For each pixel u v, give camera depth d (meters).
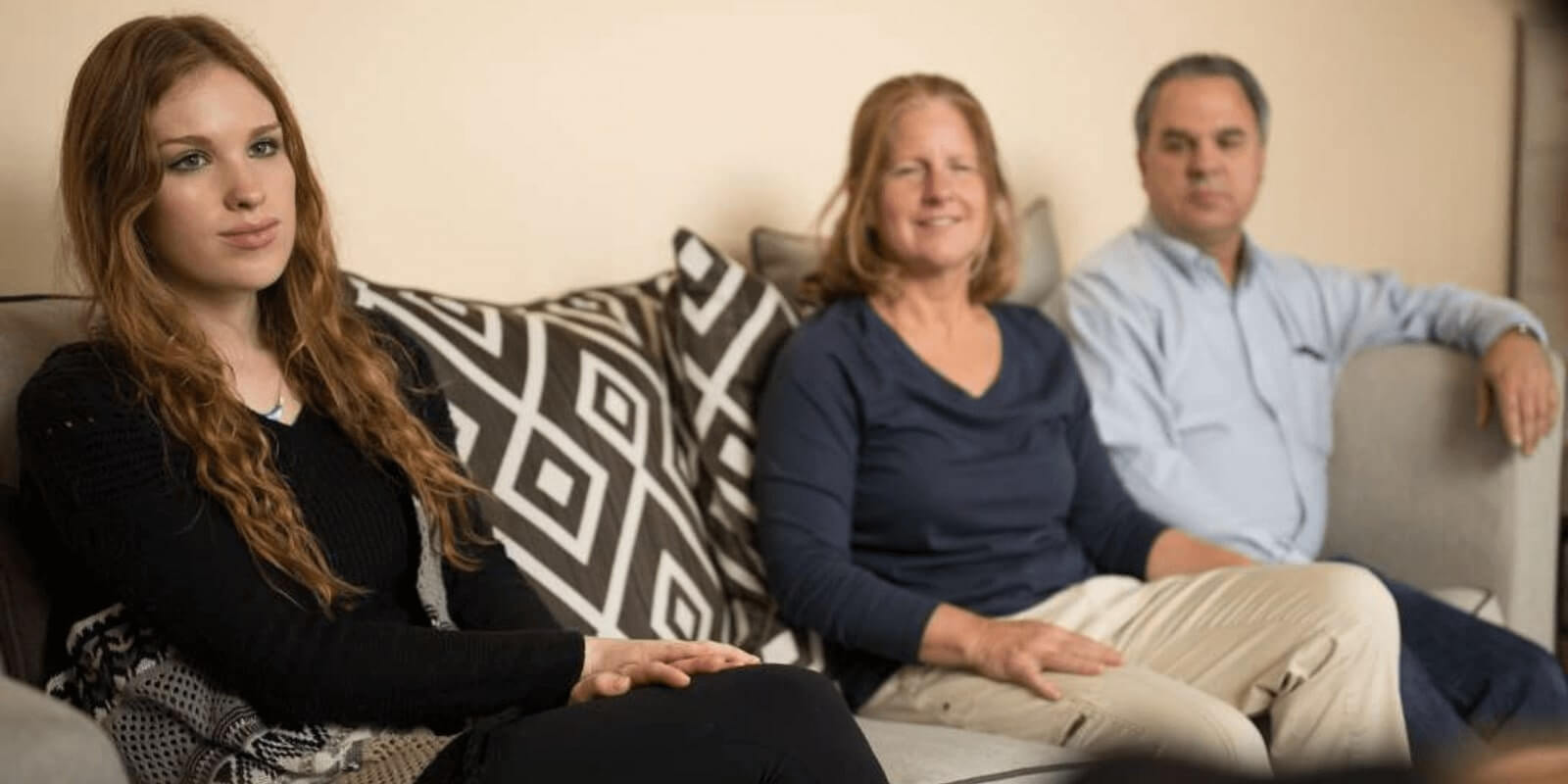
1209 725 1.66
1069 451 2.18
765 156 2.48
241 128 1.42
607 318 2.06
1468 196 3.64
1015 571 2.03
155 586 1.30
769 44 2.47
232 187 1.40
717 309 2.03
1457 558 2.38
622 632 1.81
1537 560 2.36
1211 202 2.38
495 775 1.20
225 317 1.47
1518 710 1.98
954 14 2.71
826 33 2.54
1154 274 2.40
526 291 2.25
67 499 1.31
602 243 2.32
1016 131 2.81
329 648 1.34
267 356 1.51
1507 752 0.54
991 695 1.83
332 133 2.05
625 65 2.31
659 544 1.89
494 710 1.38
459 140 2.16
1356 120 3.41
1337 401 2.53
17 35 1.80
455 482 1.57
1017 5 2.79
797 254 2.28
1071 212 2.92
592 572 1.81
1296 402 2.47
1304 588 1.87
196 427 1.34
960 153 2.06
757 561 2.00
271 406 1.48
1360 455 2.49
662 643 1.45
